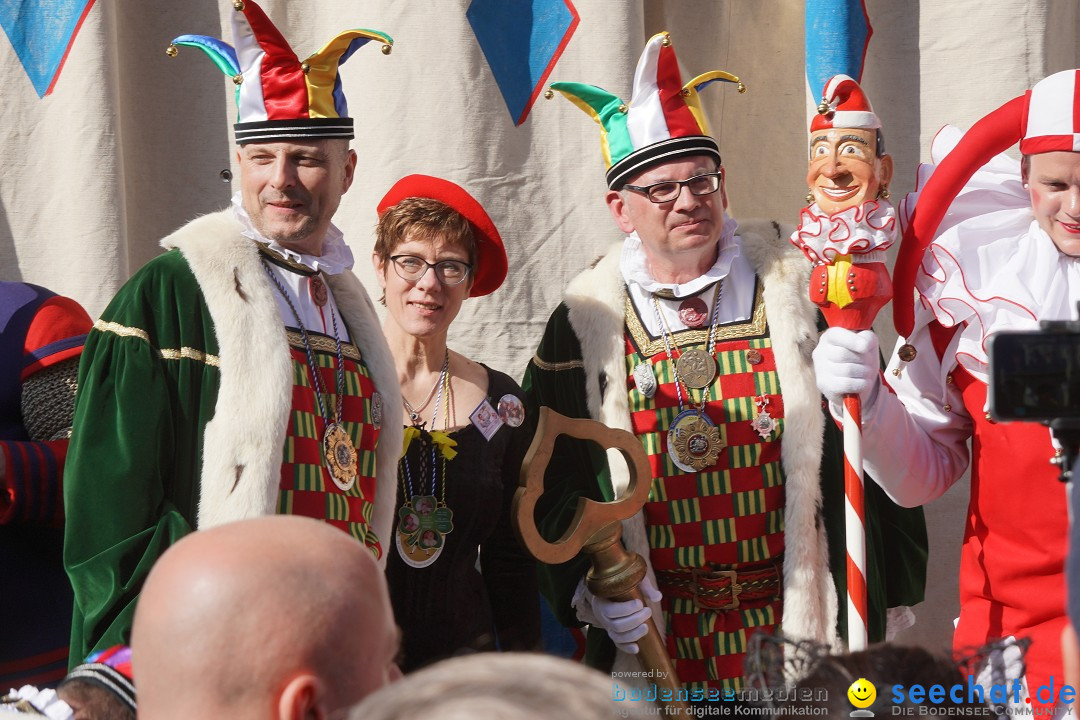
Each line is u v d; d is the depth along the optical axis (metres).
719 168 6.76
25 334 6.40
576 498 6.91
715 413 6.77
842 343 5.79
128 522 5.37
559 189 8.28
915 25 8.09
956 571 8.12
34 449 6.02
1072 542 2.34
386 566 6.53
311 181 5.84
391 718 1.88
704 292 6.98
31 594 6.20
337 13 8.36
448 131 8.19
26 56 7.86
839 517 6.72
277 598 2.82
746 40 8.74
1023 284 5.89
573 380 7.07
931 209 5.84
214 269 5.75
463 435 6.83
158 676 2.80
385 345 6.33
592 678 1.95
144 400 5.51
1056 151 5.67
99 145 7.79
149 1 8.36
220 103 8.36
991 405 3.23
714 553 6.72
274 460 5.54
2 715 3.77
